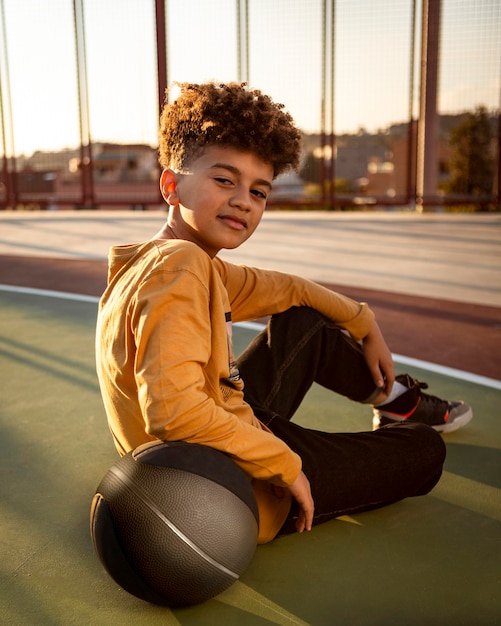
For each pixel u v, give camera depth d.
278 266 6.02
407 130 11.05
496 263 6.26
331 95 10.91
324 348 1.83
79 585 1.45
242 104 1.34
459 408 2.26
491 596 1.42
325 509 1.53
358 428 2.32
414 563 1.54
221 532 1.25
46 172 11.71
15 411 2.49
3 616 1.34
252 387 1.72
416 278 5.47
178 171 1.41
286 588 1.44
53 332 3.73
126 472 1.29
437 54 10.64
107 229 9.25
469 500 1.84
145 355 1.23
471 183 11.17
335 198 11.38
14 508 1.78
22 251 7.14
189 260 1.29
